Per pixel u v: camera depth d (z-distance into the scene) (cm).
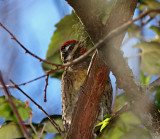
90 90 710
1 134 886
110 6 780
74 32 1002
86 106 724
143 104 702
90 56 1030
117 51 629
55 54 1065
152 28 964
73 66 982
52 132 898
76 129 740
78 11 614
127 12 644
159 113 719
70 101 967
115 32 521
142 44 930
